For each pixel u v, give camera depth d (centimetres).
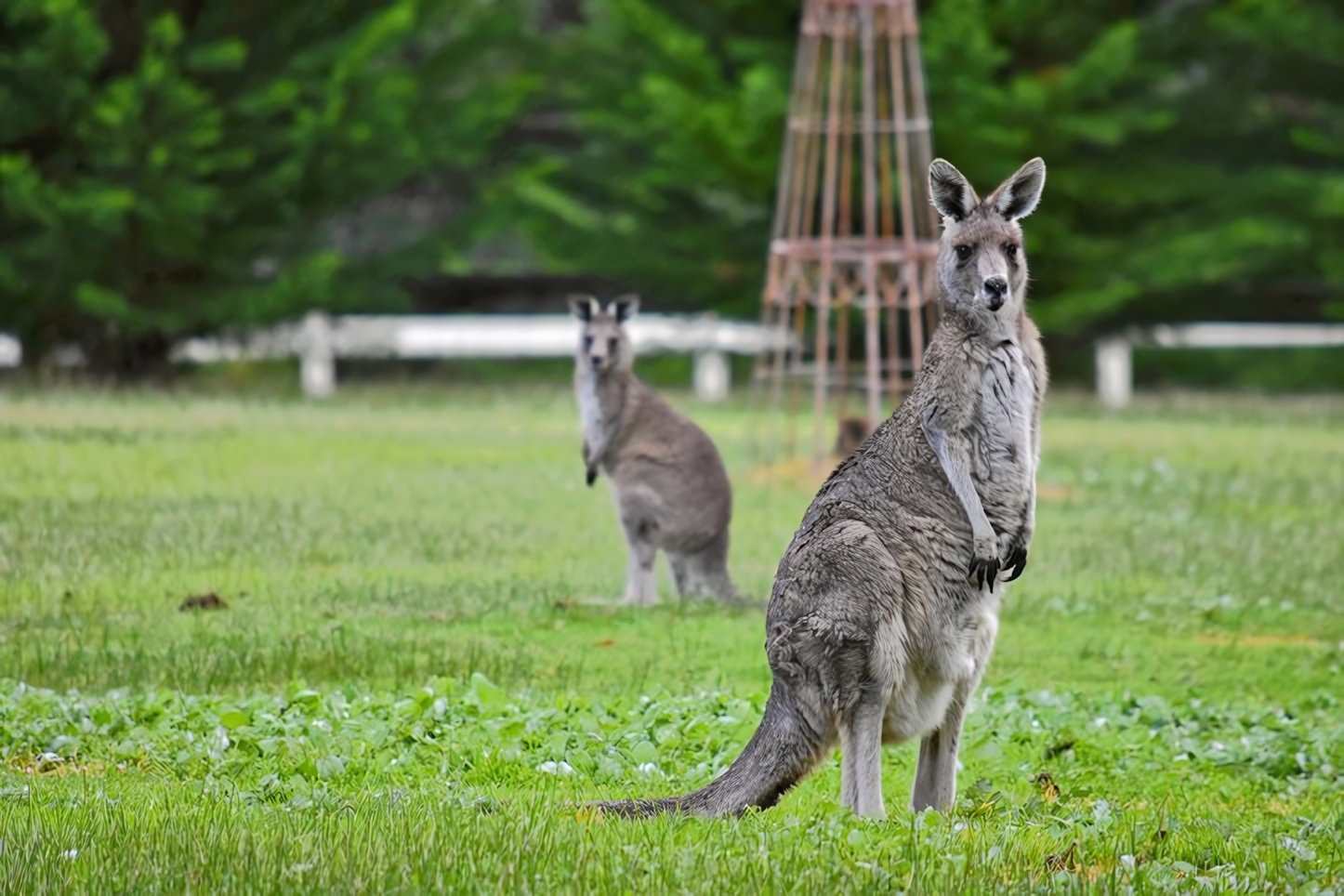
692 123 4566
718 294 5022
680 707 1600
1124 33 4544
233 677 1741
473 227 4875
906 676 1227
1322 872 1116
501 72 5525
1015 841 1151
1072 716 1670
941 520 1255
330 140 4703
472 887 1012
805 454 3528
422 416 4078
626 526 2228
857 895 1020
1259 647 2056
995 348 1282
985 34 4622
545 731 1500
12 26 4622
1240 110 5066
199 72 4819
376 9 4972
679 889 1021
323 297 4634
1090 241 4844
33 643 1875
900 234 5053
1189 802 1420
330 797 1238
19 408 3900
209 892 1000
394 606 2119
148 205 4478
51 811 1162
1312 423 4309
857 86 4650
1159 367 5428
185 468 3106
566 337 5059
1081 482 3259
